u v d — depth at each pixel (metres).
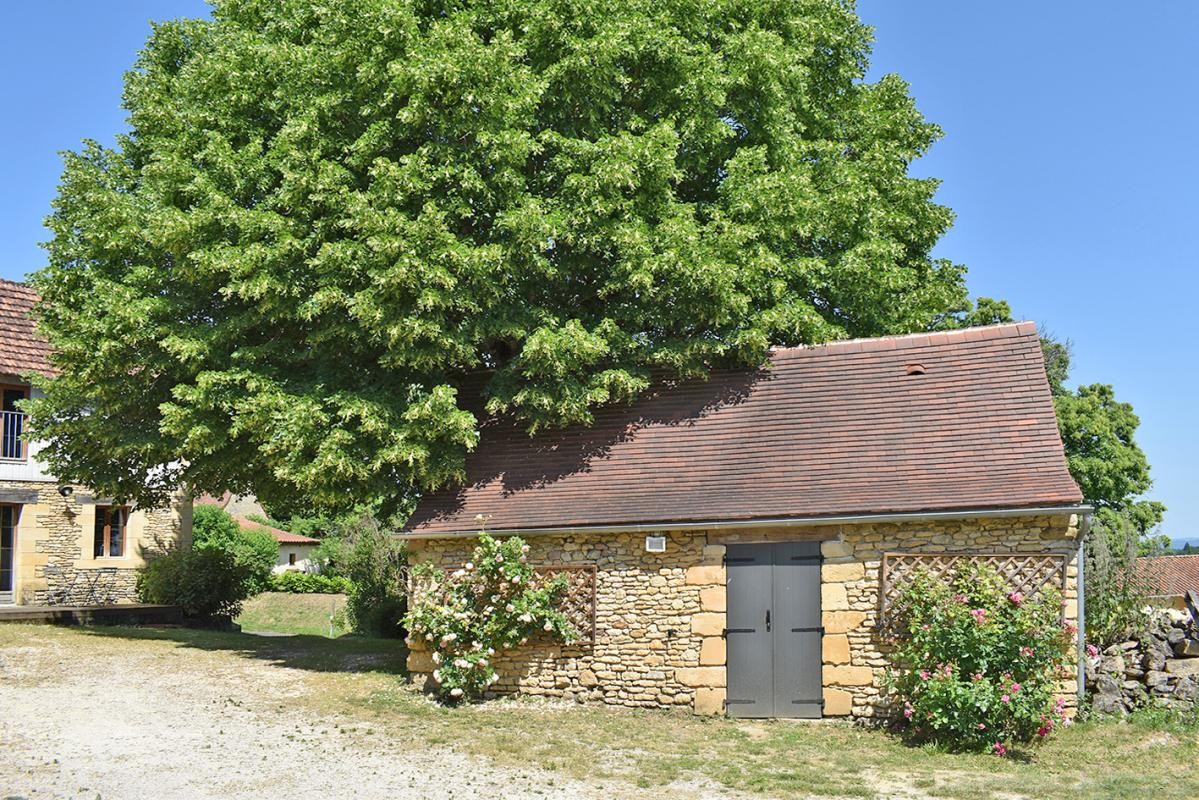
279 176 16.38
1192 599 13.70
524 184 15.49
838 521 13.34
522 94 15.10
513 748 11.83
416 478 15.84
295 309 15.77
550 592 14.56
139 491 20.09
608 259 16.25
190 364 16.39
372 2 15.40
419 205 15.21
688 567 14.18
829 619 13.48
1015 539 12.93
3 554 23.84
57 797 9.39
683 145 17.36
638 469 15.29
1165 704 12.96
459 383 17.59
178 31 19.19
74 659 16.50
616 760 11.40
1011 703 11.79
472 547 15.24
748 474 14.61
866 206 18.70
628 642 14.33
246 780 10.23
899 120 21.17
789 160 18.02
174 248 15.85
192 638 20.00
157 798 9.50
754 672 13.77
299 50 16.27
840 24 20.78
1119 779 10.60
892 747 12.08
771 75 17.66
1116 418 35.19
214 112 16.83
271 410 15.30
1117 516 32.28
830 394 15.55
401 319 14.55
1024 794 10.08
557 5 15.79
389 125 15.34
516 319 15.78
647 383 15.94
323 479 15.05
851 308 19.36
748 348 15.95
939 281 21.64
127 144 18.80
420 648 15.38
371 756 11.35
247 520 50.75
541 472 15.78
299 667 16.77
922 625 12.59
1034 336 15.19
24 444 24.08
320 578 40.28
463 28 15.01
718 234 16.12
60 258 17.95
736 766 11.16
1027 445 13.70
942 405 14.74
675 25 17.47
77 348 16.69
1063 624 12.65
